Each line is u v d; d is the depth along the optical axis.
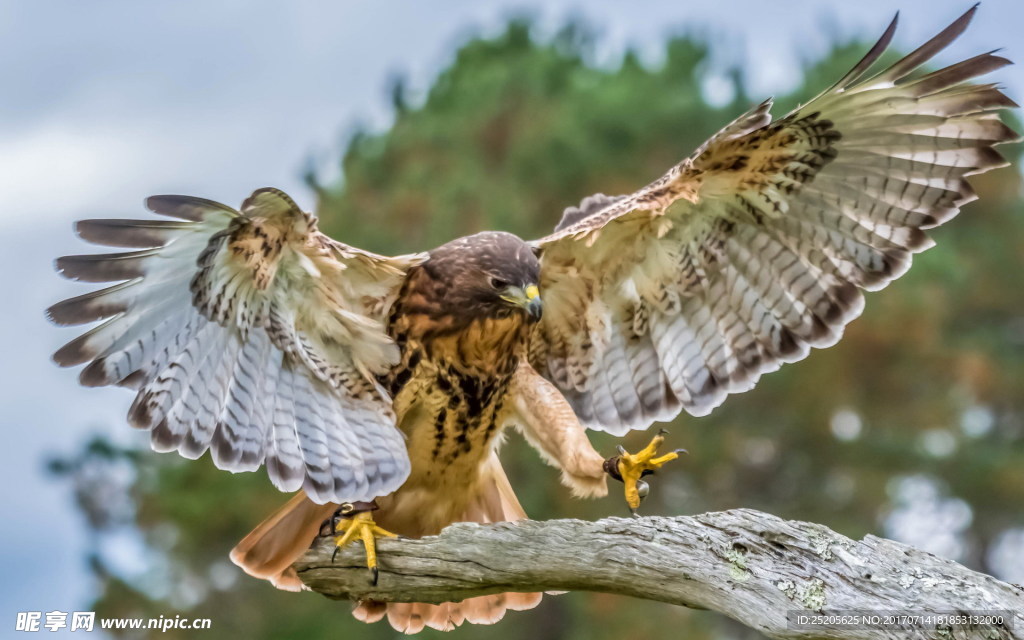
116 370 10.62
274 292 11.16
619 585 9.97
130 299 10.54
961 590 8.95
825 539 9.38
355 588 11.09
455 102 37.62
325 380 11.54
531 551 10.34
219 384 10.99
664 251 12.43
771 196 11.94
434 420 12.07
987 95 11.24
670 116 35.53
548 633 30.86
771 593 9.30
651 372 12.89
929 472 36.38
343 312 11.45
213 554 29.89
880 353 35.56
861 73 10.97
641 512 33.25
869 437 36.22
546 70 37.47
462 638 30.02
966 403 38.47
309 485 11.17
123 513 32.50
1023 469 36.78
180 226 10.32
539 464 28.86
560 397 12.30
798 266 12.18
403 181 34.16
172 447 10.76
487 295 11.88
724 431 34.38
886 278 11.94
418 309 11.97
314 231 10.70
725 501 34.56
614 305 12.87
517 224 32.03
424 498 12.27
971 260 41.34
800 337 12.29
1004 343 40.75
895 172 11.70
